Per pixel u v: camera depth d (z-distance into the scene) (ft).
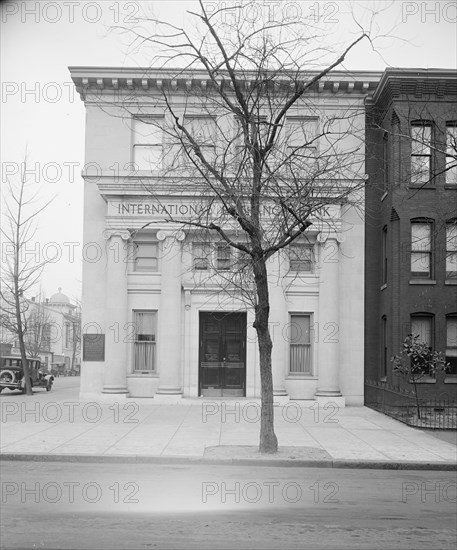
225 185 44.65
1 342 171.01
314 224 77.25
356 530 26.22
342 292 80.64
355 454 45.47
